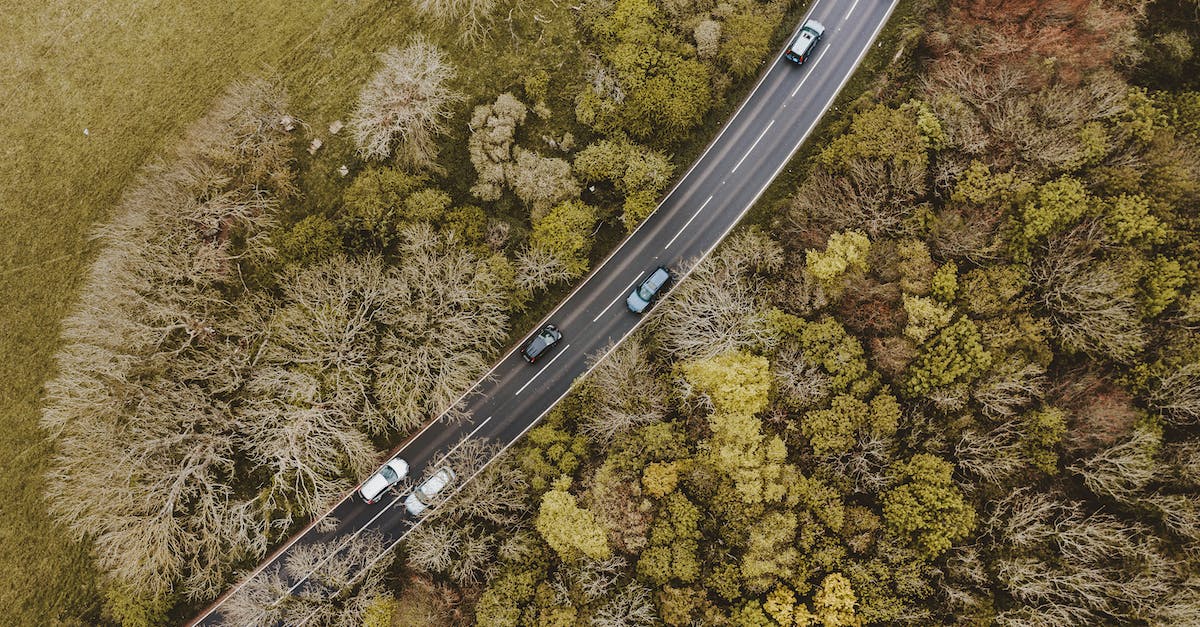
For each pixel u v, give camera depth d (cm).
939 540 4016
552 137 4866
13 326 4919
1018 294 4225
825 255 4406
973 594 4003
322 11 4966
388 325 4672
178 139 4938
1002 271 4191
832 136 4788
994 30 4462
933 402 4194
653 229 4925
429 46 4888
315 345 4581
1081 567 3897
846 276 4362
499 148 4750
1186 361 3922
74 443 4550
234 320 4675
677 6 4791
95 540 4778
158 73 4988
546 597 4291
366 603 4497
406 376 4628
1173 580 3806
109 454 4528
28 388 4894
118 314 4553
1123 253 4084
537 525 4375
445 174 4825
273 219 4797
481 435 4872
